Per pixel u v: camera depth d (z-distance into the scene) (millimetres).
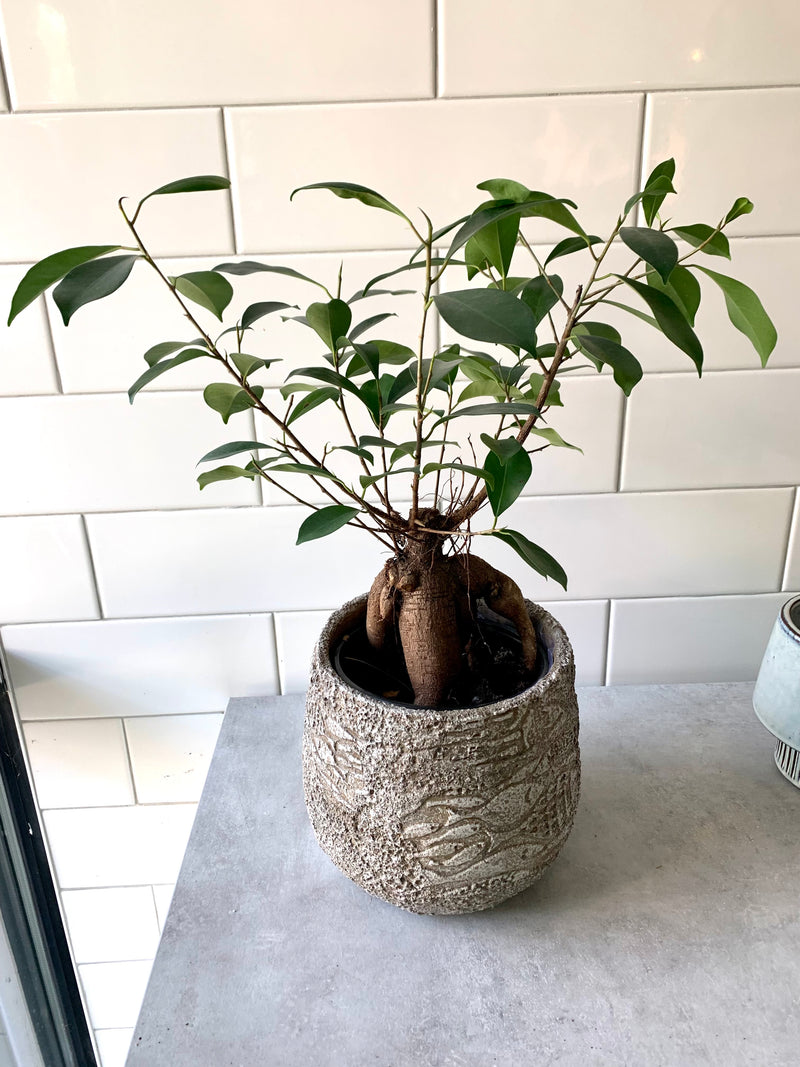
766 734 796
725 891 618
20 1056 907
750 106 686
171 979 557
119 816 927
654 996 538
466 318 402
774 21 661
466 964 564
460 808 510
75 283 401
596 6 657
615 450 793
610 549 833
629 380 472
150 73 665
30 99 667
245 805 720
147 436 772
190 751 900
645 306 742
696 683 887
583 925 592
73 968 998
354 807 533
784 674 686
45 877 940
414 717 501
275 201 705
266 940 587
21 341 734
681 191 711
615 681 892
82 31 650
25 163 684
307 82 672
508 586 579
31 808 910
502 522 820
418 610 544
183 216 706
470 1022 523
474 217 413
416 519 538
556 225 718
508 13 657
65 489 787
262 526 810
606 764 755
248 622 847
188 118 678
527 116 687
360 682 595
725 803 706
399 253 725
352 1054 505
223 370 752
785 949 570
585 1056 500
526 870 549
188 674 866
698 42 667
